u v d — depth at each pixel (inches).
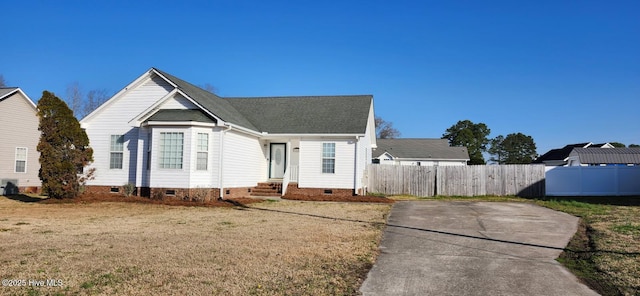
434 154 1899.6
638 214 641.0
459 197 1037.8
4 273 275.7
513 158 3073.3
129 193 814.5
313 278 279.7
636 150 1498.5
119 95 858.8
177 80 872.9
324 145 935.7
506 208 747.4
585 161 1469.0
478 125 2935.5
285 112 1034.7
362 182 984.9
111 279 267.1
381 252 370.9
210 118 793.6
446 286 270.7
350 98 1075.3
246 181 898.1
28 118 1060.5
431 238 442.9
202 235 426.0
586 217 611.5
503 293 257.9
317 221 546.3
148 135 815.7
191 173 758.5
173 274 280.2
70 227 469.4
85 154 776.9
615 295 255.9
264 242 393.7
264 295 243.3
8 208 654.5
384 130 3097.9
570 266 327.6
